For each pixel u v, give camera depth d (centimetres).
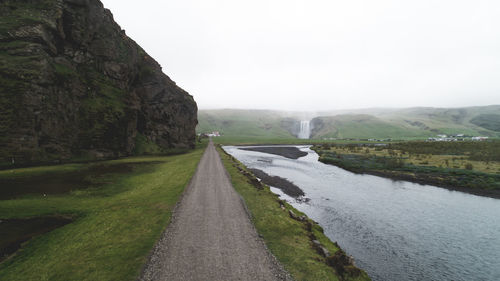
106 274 970
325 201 2922
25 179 2794
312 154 9462
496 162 5603
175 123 8775
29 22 4306
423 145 9900
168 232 1393
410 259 1630
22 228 1491
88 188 2530
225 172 3584
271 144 17138
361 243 1838
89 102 5147
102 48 6134
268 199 2230
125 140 5819
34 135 3700
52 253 1167
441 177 4191
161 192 2381
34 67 3959
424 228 2152
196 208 1859
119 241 1280
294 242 1330
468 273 1484
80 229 1455
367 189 3569
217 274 970
